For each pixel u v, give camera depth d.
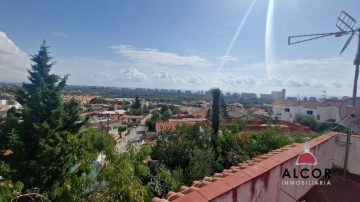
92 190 3.79
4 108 61.44
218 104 13.51
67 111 16.95
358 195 3.53
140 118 65.38
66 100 17.80
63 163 12.39
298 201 3.25
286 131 11.71
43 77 17.33
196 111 63.25
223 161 9.29
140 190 3.54
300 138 9.28
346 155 4.21
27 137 15.19
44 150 13.22
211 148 9.64
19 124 15.47
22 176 13.29
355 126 4.25
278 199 2.74
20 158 14.21
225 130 11.65
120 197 3.40
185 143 9.70
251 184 2.25
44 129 14.44
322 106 40.94
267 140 9.48
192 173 8.13
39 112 15.93
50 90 16.73
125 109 95.19
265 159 2.95
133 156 4.36
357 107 4.25
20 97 17.44
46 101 16.31
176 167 8.91
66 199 3.80
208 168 8.47
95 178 3.74
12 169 13.30
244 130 12.59
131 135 37.25
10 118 15.60
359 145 4.29
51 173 12.61
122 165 3.67
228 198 1.99
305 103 47.03
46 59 17.69
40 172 12.62
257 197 2.36
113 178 3.44
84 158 4.17
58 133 14.41
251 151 9.38
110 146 4.15
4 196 3.76
